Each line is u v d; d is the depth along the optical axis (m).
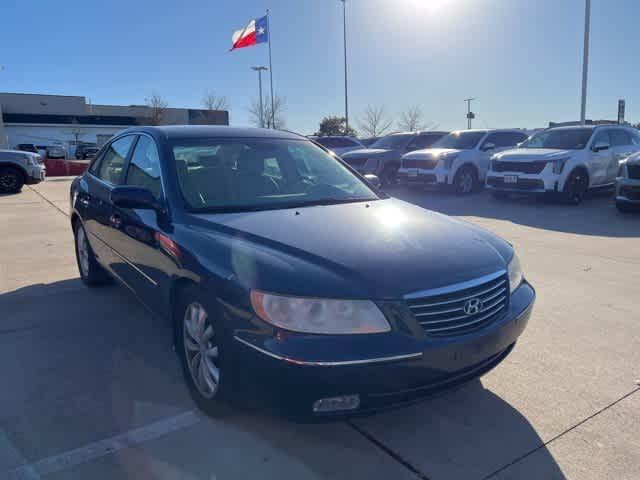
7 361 3.54
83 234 5.12
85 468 2.44
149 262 3.36
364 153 14.86
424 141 16.05
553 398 3.08
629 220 9.12
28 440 2.65
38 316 4.39
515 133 14.40
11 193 14.23
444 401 3.05
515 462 2.50
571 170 10.65
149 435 2.70
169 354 3.66
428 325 2.39
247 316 2.37
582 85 18.91
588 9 18.38
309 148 4.29
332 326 2.27
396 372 2.29
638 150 12.48
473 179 13.23
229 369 2.48
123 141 4.51
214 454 2.55
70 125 51.25
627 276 5.58
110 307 4.62
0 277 5.60
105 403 3.01
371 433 2.73
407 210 3.52
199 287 2.67
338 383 2.23
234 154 3.79
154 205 3.27
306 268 2.41
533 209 10.50
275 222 2.98
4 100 51.31
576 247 7.00
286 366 2.24
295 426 2.78
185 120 55.12
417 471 2.44
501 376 3.34
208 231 2.91
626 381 3.28
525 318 2.87
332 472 2.43
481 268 2.66
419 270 2.48
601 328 4.12
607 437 2.70
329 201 3.57
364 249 2.61
